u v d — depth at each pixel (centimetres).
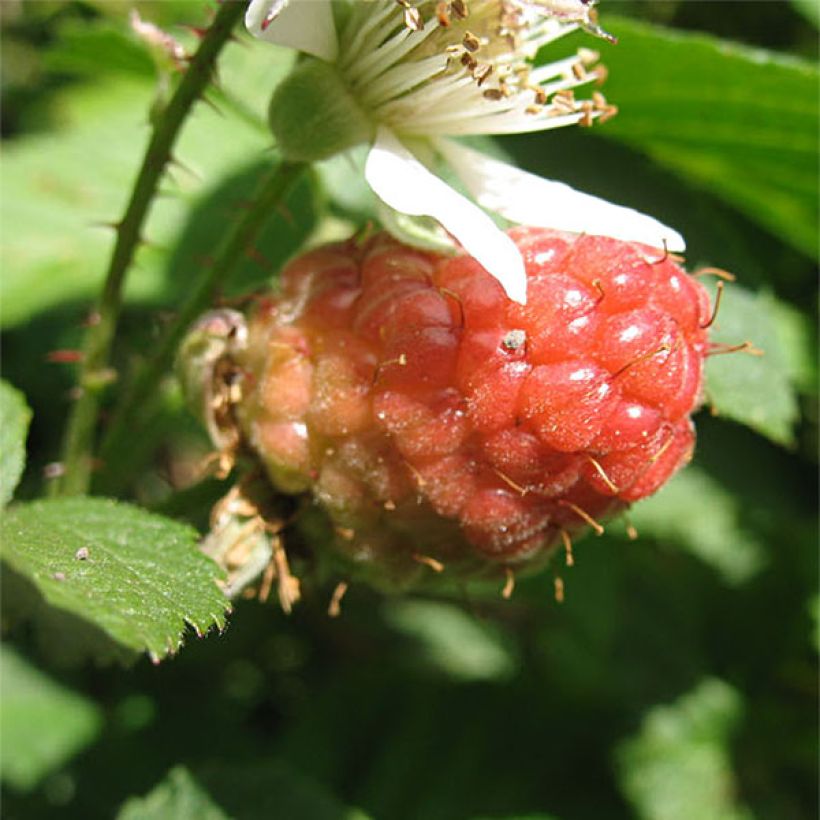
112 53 11
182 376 7
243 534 7
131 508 6
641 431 6
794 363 12
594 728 13
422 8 7
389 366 6
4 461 7
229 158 11
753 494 12
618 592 12
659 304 6
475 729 13
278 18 7
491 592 12
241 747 12
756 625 13
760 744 13
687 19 12
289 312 7
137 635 5
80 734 12
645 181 10
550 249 7
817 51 12
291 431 7
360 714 13
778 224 11
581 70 7
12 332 12
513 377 6
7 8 15
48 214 11
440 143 7
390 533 7
